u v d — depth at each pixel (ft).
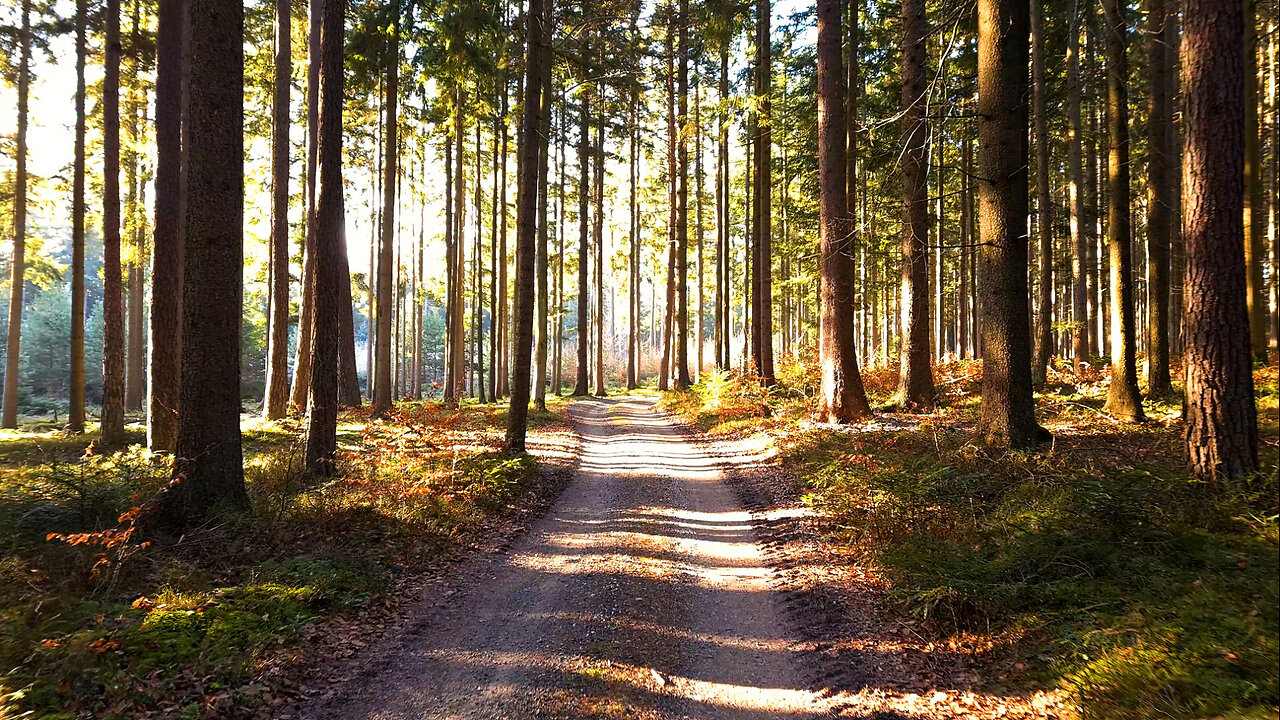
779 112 69.72
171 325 38.24
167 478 27.22
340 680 14.96
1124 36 37.32
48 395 143.33
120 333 46.32
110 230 46.24
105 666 13.82
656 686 14.66
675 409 79.10
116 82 46.93
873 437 38.14
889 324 114.73
